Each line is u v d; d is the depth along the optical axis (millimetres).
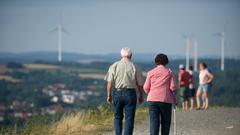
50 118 29734
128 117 21062
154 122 20609
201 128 26969
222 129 26609
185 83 40188
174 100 20734
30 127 26969
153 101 20516
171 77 20656
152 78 20672
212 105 47750
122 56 21312
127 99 20922
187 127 27422
